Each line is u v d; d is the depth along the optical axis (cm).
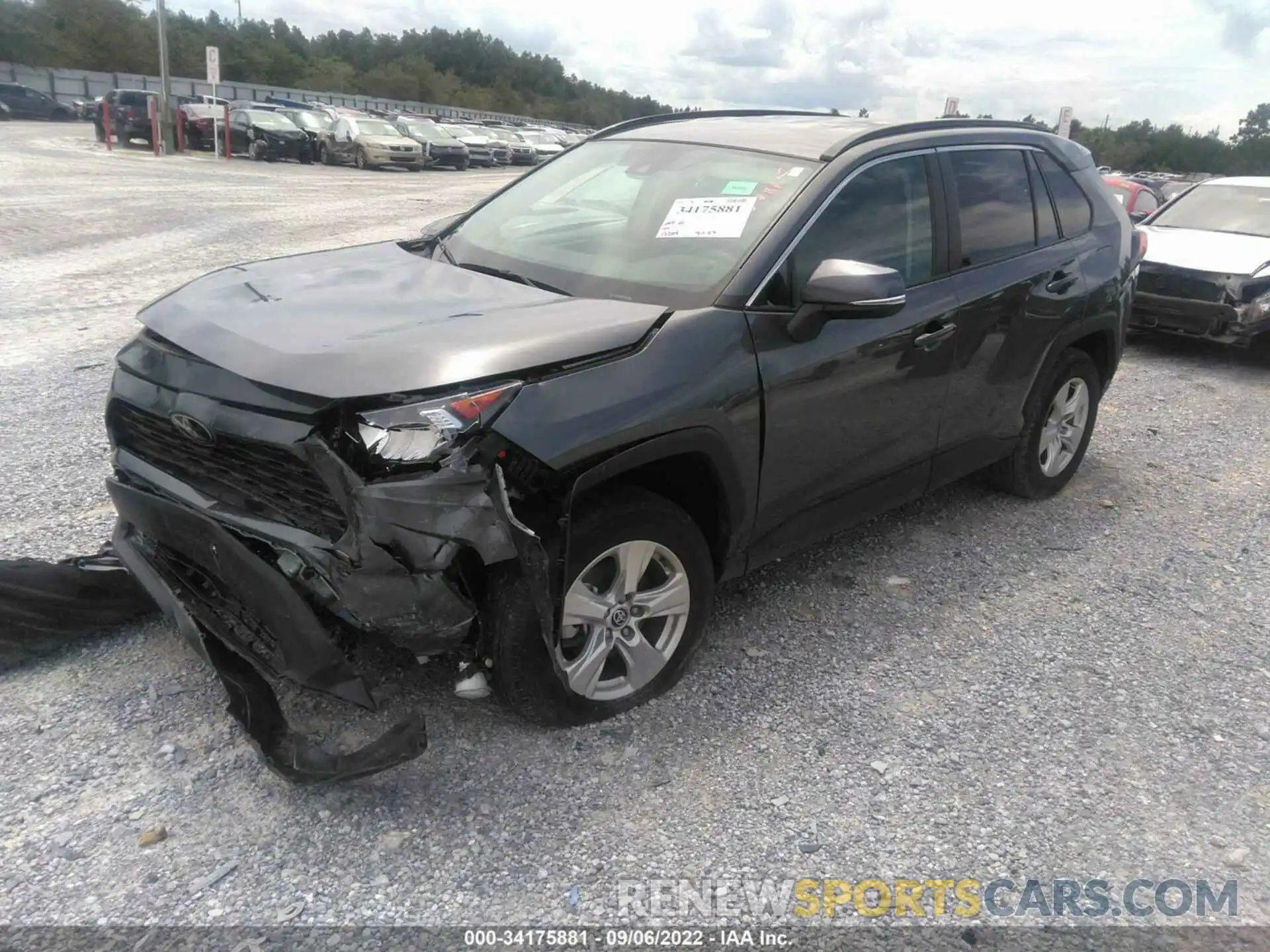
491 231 397
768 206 342
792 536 357
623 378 279
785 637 370
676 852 260
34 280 937
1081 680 354
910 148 391
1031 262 440
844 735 313
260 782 275
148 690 312
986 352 418
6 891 233
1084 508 517
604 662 302
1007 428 459
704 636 337
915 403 387
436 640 258
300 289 325
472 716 306
